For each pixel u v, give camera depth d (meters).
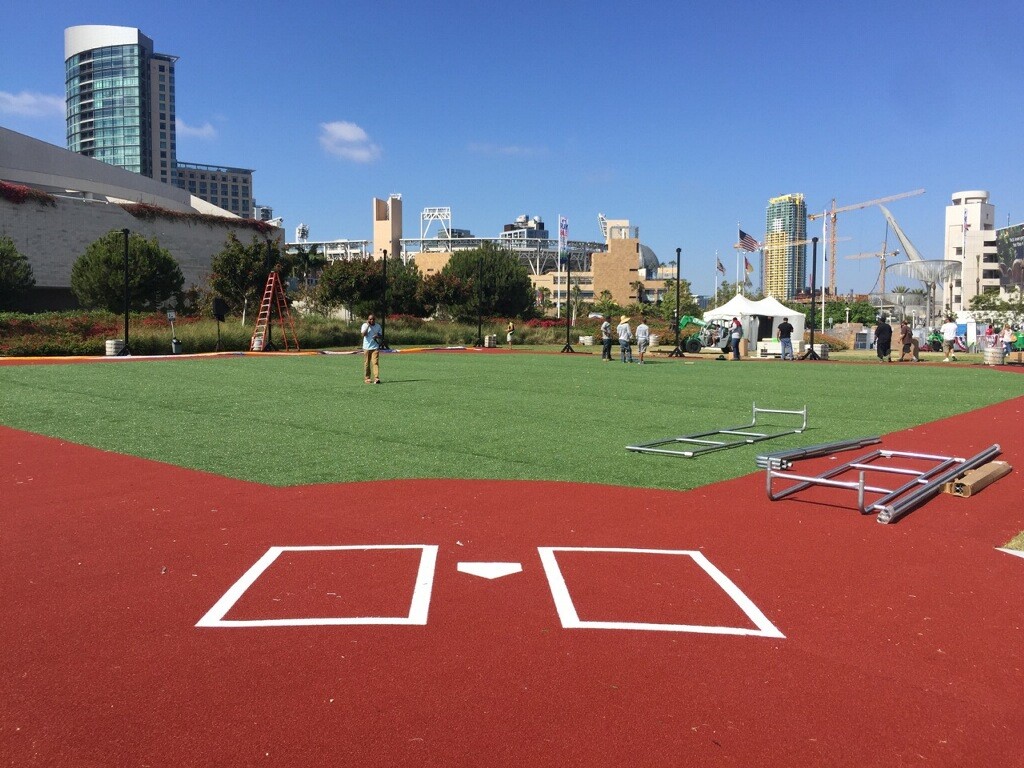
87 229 62.09
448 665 3.75
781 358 35.22
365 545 5.75
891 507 6.43
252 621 4.31
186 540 5.88
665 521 6.49
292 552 5.58
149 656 3.86
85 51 187.00
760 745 3.05
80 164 74.62
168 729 3.16
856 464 8.11
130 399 15.32
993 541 5.97
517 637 4.09
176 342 32.84
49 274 59.78
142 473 8.34
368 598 4.66
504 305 72.06
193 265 69.81
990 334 42.16
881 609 4.54
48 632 4.16
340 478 8.12
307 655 3.86
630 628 4.22
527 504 7.04
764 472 8.59
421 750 2.99
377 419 12.65
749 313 44.59
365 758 2.94
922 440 10.97
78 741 3.07
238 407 14.16
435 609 4.49
